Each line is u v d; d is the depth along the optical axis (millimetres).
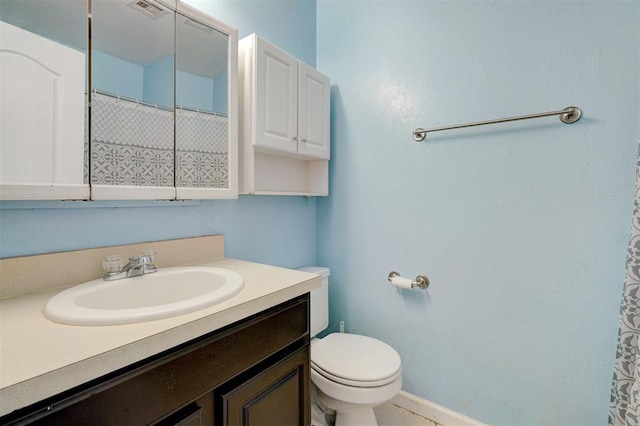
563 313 1184
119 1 920
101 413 522
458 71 1396
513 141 1267
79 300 768
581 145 1130
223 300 773
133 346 557
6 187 704
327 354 1297
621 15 1049
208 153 1137
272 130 1312
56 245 888
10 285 795
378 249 1668
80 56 845
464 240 1399
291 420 933
